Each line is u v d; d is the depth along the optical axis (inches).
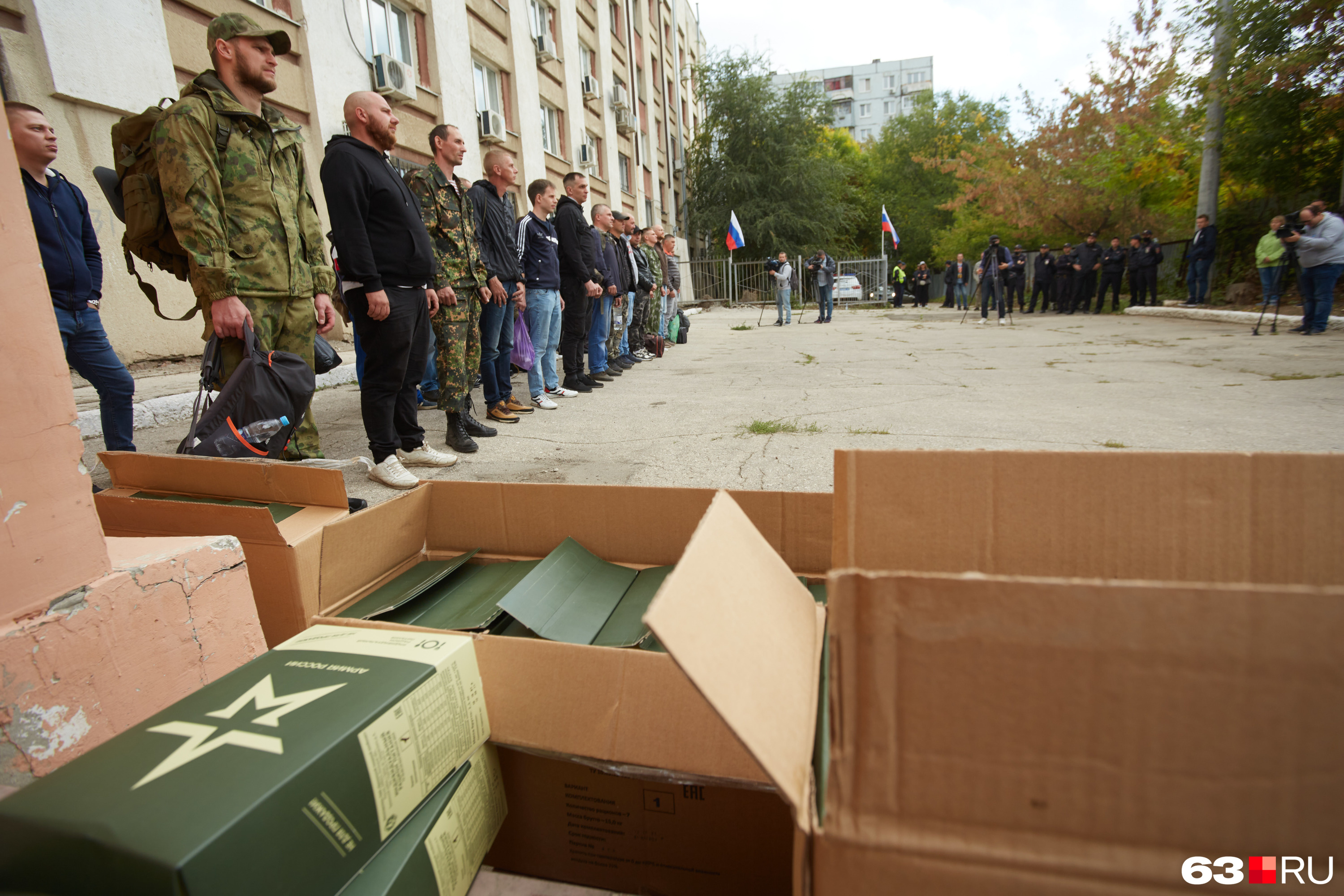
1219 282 516.1
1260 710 19.3
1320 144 439.8
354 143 115.7
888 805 22.1
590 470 133.7
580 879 44.4
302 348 115.5
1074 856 20.6
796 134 992.9
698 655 24.0
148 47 229.8
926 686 21.6
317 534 54.2
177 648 51.4
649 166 880.3
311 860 30.4
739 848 40.0
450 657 40.5
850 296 970.1
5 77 193.5
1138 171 632.4
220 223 97.3
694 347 415.5
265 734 32.9
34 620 43.4
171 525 58.2
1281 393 188.2
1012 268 677.9
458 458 145.8
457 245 150.0
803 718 27.9
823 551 54.0
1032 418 166.9
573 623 49.5
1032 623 20.6
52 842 27.9
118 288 225.5
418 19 393.4
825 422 171.3
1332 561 37.8
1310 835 19.1
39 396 44.5
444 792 38.1
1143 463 40.1
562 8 589.0
